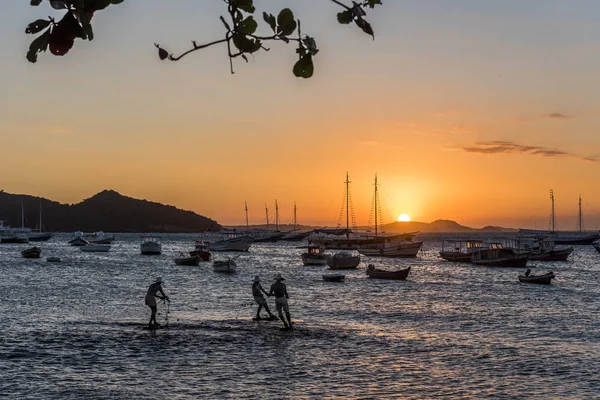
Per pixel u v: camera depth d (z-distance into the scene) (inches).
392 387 839.7
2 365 936.3
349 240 6368.1
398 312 1654.8
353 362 994.7
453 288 2481.5
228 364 968.9
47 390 799.7
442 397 793.6
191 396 781.3
